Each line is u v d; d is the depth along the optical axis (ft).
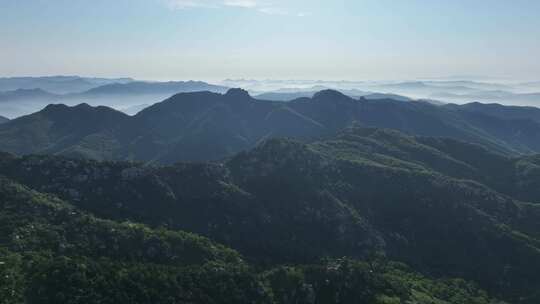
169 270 431.84
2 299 347.15
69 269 386.73
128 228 488.85
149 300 388.78
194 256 476.54
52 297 363.15
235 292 425.69
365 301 457.27
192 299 406.21
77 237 457.68
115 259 441.27
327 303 452.76
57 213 492.54
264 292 437.58
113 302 375.04
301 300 446.19
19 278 371.76
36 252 416.46
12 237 431.02
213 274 439.63
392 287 487.61
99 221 492.13
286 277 463.42
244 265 481.46
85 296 369.50
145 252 460.14
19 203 491.31
